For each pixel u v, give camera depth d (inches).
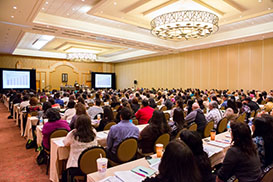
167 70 752.3
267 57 501.4
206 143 125.1
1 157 190.7
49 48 729.0
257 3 315.9
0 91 705.0
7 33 422.0
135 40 494.9
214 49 610.9
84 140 113.5
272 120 98.2
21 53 754.8
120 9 338.3
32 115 236.7
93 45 658.8
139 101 358.6
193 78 666.2
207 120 202.5
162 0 305.3
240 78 552.1
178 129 148.5
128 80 941.2
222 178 83.5
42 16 357.4
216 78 605.0
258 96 416.2
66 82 887.7
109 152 129.6
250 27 444.8
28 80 761.0
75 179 115.9
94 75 920.9
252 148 81.2
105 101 395.9
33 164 174.6
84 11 354.0
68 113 208.4
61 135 147.5
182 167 52.5
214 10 336.5
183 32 365.7
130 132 129.2
